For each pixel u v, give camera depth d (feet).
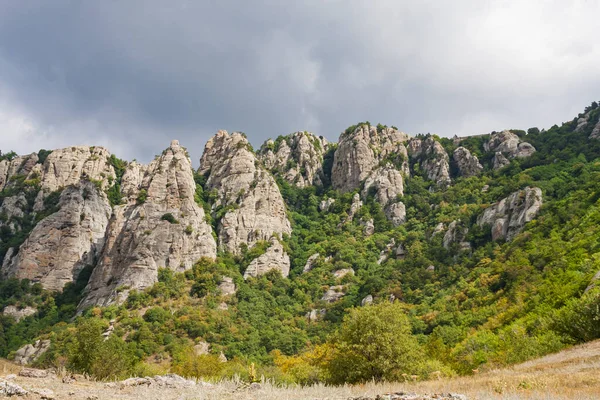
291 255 447.83
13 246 437.99
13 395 54.44
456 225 398.83
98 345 118.83
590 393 63.46
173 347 257.96
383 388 79.97
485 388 72.69
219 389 69.31
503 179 490.90
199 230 396.78
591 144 474.49
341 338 124.88
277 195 485.56
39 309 371.56
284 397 62.18
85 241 439.22
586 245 239.91
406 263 386.32
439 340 184.96
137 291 331.16
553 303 189.16
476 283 292.20
